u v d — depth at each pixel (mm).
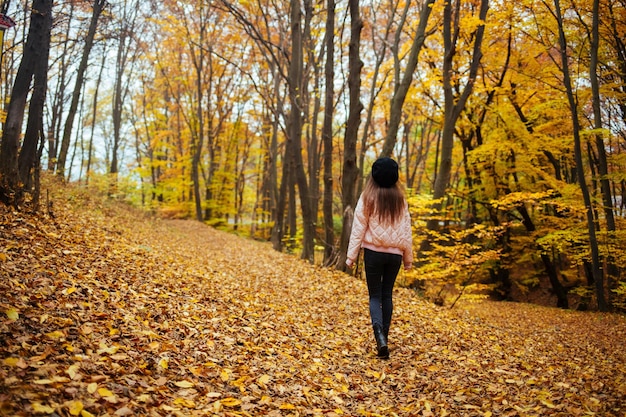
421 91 15539
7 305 2953
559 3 11508
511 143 13867
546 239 13203
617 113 14266
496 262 18031
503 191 16719
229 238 19578
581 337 7988
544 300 19141
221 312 4816
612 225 12180
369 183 4520
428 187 27391
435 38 14438
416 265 10961
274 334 4520
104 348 2867
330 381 3523
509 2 11938
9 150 6477
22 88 6727
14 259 4145
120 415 2174
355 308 6398
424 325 5902
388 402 3271
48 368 2340
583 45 12062
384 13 18219
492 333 6480
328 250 11133
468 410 3111
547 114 14000
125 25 19391
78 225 7270
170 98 32656
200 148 27344
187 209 30422
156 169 34062
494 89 13859
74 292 3795
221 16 23766
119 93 26250
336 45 18531
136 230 11000
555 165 15523
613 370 4945
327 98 10914
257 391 3018
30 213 6383
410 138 31438
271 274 8984
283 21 17953
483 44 13469
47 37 7320
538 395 3395
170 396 2605
